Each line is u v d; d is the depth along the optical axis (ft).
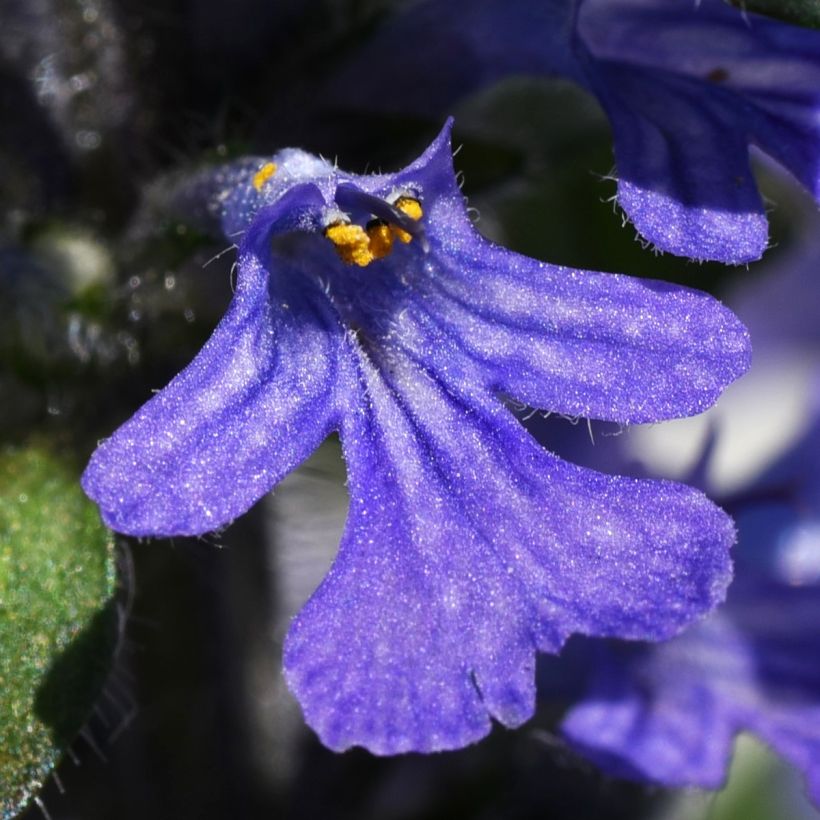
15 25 0.25
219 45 0.25
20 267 0.24
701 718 0.25
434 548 0.22
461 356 0.22
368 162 0.24
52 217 0.25
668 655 0.25
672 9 0.23
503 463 0.22
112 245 0.24
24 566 0.23
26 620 0.22
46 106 0.25
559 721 0.25
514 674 0.22
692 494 0.22
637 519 0.22
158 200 0.24
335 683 0.21
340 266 0.23
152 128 0.25
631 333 0.22
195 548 0.25
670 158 0.22
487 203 0.25
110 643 0.22
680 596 0.22
